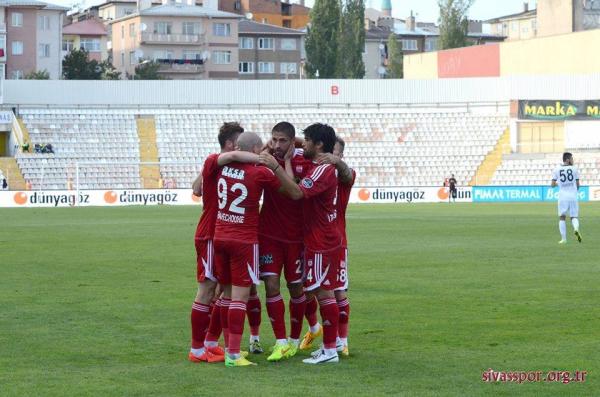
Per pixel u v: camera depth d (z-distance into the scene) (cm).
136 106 15988
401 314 2839
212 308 2256
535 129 15450
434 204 12294
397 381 1959
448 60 19138
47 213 9894
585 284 3538
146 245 5516
